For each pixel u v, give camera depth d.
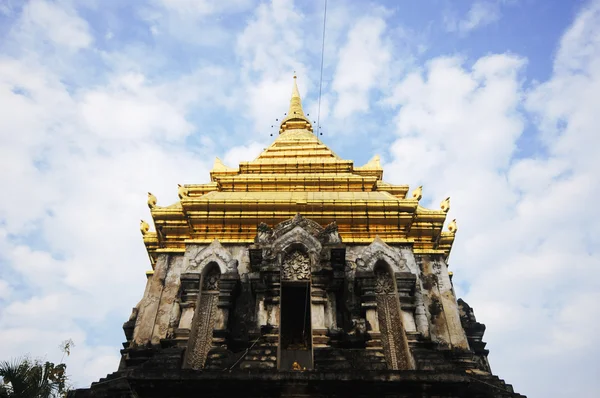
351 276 15.15
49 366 14.89
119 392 12.41
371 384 11.08
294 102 29.12
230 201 16.45
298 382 11.05
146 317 14.99
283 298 16.38
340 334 13.19
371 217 16.48
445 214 17.31
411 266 15.59
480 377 13.62
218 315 13.84
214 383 11.05
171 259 16.44
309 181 18.52
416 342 13.24
